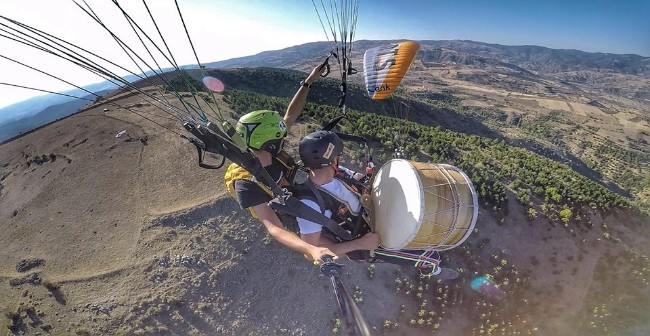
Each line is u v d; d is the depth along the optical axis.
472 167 55.22
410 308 40.50
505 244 47.38
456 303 42.00
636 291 47.38
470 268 44.72
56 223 46.84
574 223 50.91
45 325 35.66
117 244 42.59
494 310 42.94
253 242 41.81
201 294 37.94
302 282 40.00
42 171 56.12
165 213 44.69
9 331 35.47
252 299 38.38
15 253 44.12
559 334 42.62
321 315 38.47
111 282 38.91
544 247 48.47
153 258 40.53
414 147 56.44
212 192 46.44
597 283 47.66
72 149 57.53
